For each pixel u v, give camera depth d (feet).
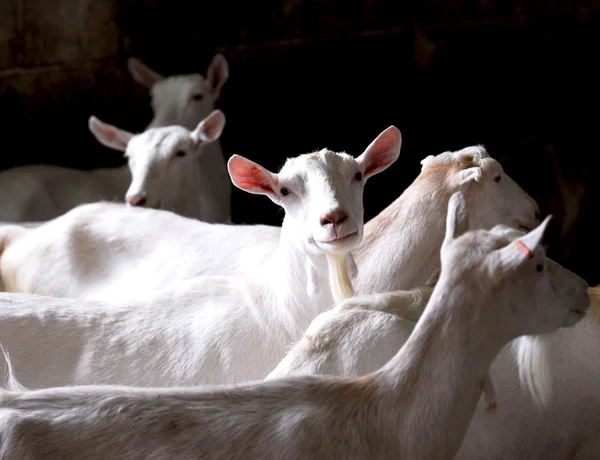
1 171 35.53
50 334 16.67
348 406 11.94
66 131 38.81
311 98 37.37
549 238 31.01
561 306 12.24
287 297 17.31
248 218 35.81
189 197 27.43
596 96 34.01
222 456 11.62
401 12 36.09
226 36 37.88
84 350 16.69
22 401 11.92
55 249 22.61
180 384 16.72
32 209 32.35
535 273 11.87
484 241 11.98
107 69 38.27
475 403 11.94
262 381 12.24
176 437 11.68
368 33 36.47
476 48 35.35
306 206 16.34
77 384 16.46
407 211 18.34
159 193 26.58
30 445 11.57
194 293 17.85
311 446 11.71
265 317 17.37
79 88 38.50
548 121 34.60
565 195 31.40
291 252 17.19
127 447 11.63
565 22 34.22
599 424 15.88
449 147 35.78
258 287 17.74
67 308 17.16
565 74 34.37
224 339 17.11
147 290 21.25
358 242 16.08
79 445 11.63
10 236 23.76
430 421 11.77
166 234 22.40
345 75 36.94
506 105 35.19
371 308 14.64
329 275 16.57
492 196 18.35
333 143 37.29
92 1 37.88
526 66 34.83
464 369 11.75
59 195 33.24
